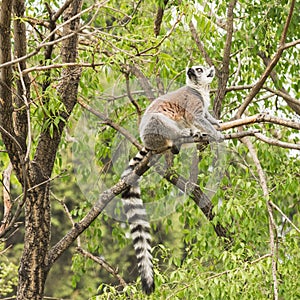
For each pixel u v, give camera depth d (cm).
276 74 1506
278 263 1126
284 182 1290
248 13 1440
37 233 1100
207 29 1106
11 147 1051
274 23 1436
